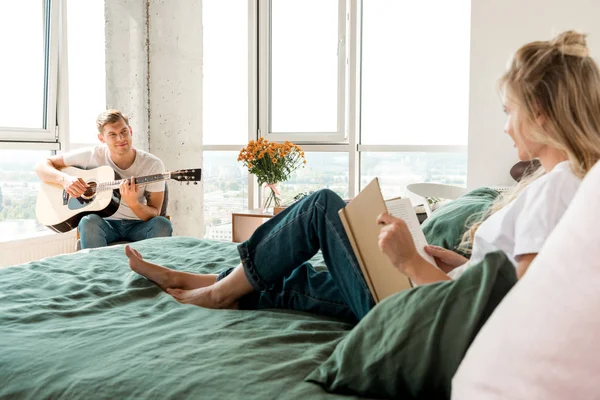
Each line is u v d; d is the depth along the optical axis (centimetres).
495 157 362
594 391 57
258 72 467
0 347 117
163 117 458
